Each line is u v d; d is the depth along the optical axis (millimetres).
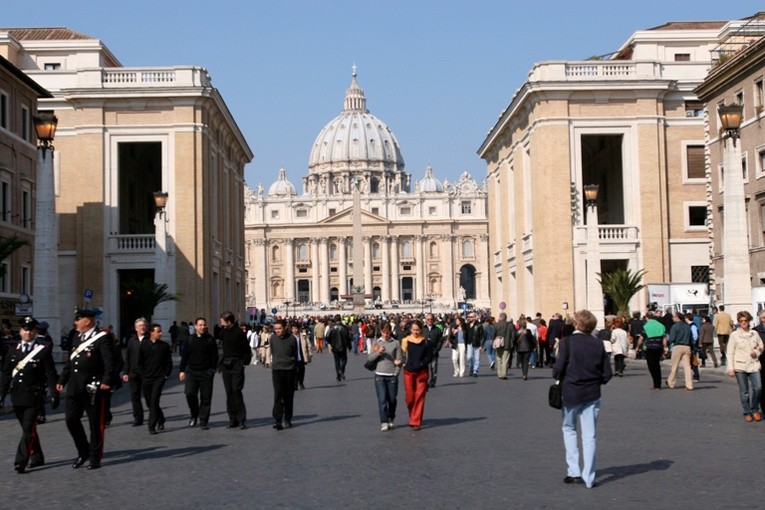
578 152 65188
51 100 63906
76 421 15688
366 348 68688
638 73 65562
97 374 15766
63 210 63969
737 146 34281
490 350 42250
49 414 25094
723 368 35062
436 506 11867
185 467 15508
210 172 67375
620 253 65125
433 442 17828
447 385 32969
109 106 63938
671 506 11633
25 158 54375
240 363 20922
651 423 20141
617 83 64938
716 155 54531
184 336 51844
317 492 12969
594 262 49406
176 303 62906
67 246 63875
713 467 14430
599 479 13555
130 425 22047
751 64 48938
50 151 31594
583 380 13070
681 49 72375
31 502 12836
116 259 63531
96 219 63531
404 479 13852
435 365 31969
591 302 49250
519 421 21047
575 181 64875
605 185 75000
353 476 14203
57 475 15055
